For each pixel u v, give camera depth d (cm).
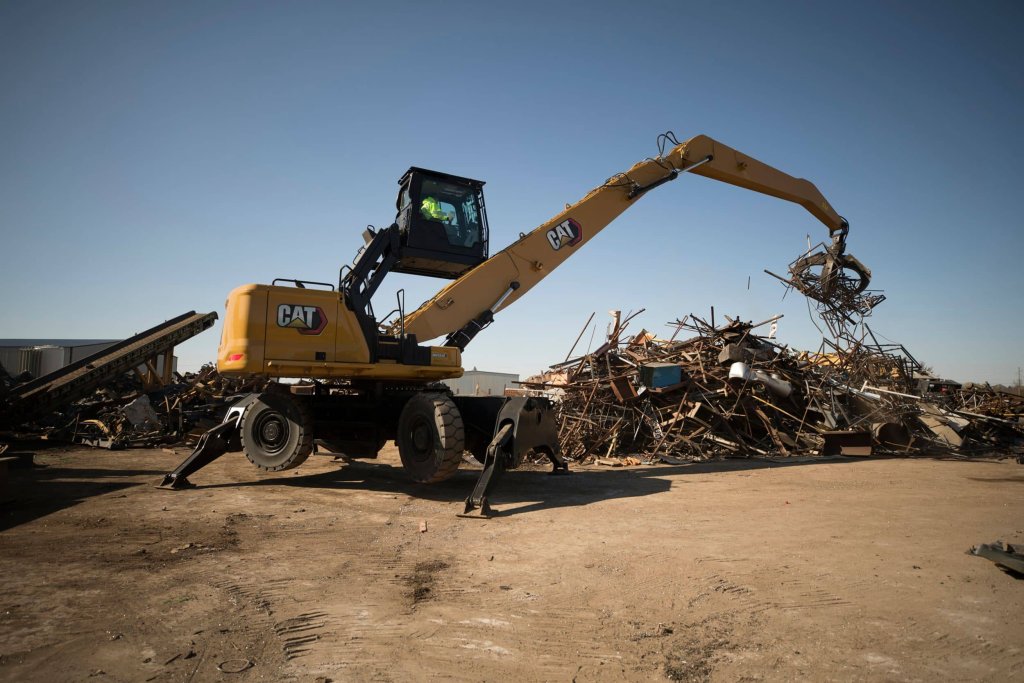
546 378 1650
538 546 540
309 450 864
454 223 959
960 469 1190
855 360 1848
